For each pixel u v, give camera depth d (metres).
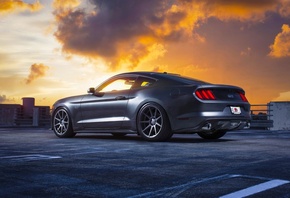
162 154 4.54
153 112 6.58
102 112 7.24
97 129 7.34
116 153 4.64
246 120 6.66
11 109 20.81
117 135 8.34
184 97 6.23
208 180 2.97
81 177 3.12
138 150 4.99
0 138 7.46
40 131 11.03
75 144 5.96
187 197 2.48
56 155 4.44
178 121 6.27
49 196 2.52
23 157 4.25
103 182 2.93
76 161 3.96
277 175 3.15
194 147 5.39
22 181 2.96
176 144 5.92
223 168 3.51
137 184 2.86
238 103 6.49
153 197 2.49
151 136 6.52
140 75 7.01
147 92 6.66
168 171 3.38
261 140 6.82
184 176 3.15
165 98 6.39
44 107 19.70
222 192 2.58
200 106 6.12
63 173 3.28
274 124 12.72
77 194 2.57
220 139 7.12
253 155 4.45
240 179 2.99
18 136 8.16
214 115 6.16
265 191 2.59
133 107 6.77
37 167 3.58
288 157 4.27
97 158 4.18
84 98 7.56
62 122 7.84
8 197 2.49
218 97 6.30
